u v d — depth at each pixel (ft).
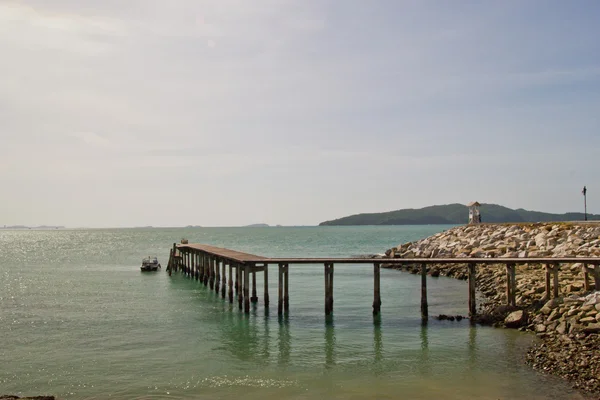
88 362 74.79
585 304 83.92
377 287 105.09
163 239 610.24
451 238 223.51
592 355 68.08
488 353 75.87
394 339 86.02
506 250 161.79
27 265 245.24
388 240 479.41
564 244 146.00
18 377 68.33
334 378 67.46
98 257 305.12
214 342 85.61
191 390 63.62
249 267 108.58
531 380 63.82
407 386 64.03
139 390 63.62
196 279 174.50
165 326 97.45
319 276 184.75
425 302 101.14
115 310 114.32
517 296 105.09
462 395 60.39
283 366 72.74
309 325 97.35
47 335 90.63
